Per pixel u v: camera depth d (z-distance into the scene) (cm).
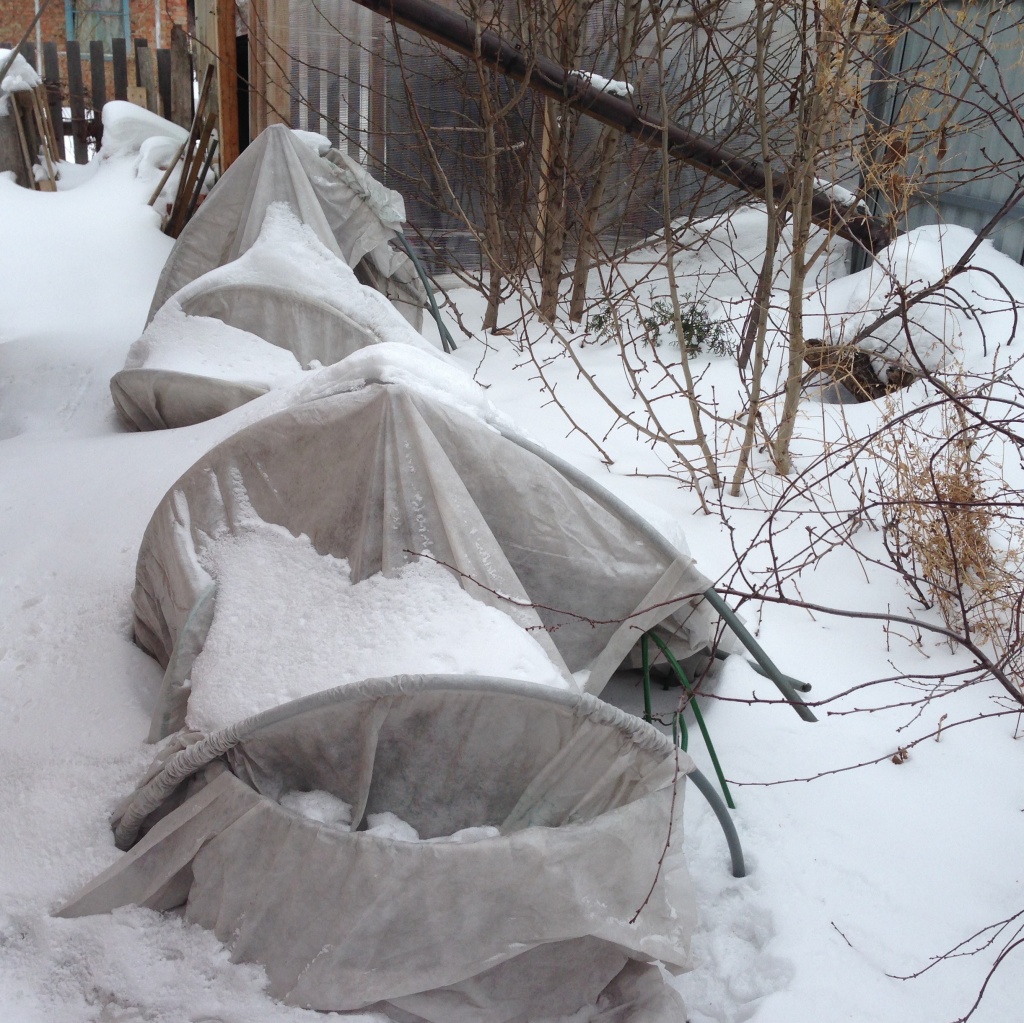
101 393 691
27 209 966
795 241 515
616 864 264
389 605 298
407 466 305
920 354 598
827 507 506
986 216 712
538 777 276
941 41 707
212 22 915
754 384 504
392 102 809
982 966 287
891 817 338
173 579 334
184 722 310
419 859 251
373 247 702
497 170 806
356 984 257
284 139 649
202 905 276
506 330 768
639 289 803
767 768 359
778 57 785
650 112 780
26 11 1722
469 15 704
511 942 256
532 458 329
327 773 281
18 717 342
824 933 297
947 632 288
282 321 585
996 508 435
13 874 292
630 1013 273
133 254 923
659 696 395
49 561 425
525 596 307
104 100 1134
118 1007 263
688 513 502
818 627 428
